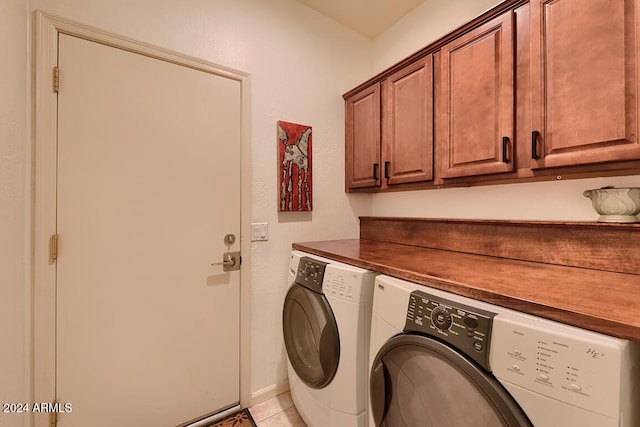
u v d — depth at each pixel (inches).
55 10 45.6
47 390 45.4
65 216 46.6
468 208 64.2
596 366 21.1
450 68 53.9
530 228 49.9
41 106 44.3
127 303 52.1
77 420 47.9
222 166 62.0
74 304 47.6
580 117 37.2
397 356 36.4
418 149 60.3
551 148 40.0
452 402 30.8
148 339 54.2
